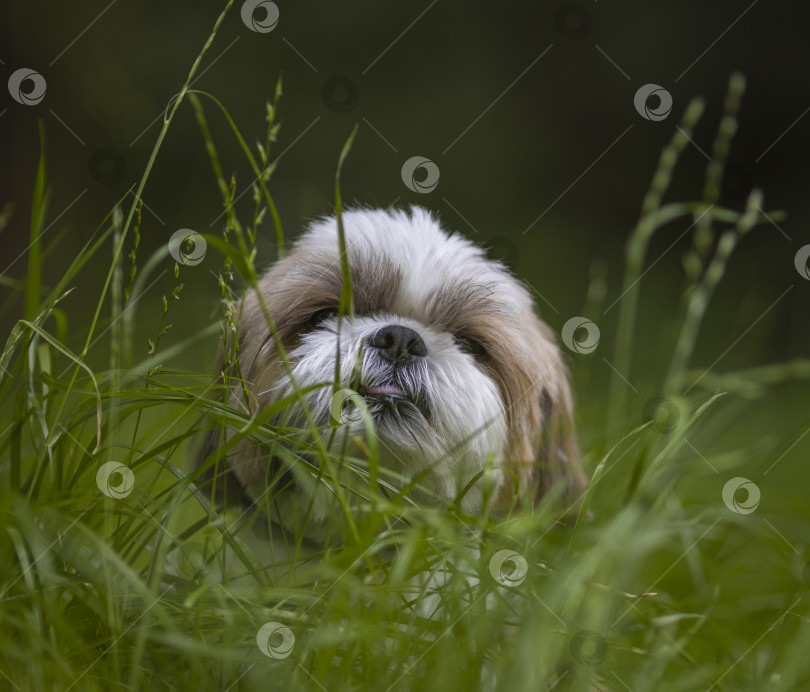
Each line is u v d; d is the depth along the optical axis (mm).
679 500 3586
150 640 2521
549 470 4434
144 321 8023
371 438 2688
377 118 17125
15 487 2754
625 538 2924
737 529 3621
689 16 17219
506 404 4164
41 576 2445
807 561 3418
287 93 16328
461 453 3680
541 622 2457
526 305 4723
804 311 11391
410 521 2873
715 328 11125
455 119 17547
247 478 3781
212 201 14297
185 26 15703
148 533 2748
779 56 16844
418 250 4152
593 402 6637
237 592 2566
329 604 2439
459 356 3863
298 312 3998
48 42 12977
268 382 3816
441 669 2334
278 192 15000
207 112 15164
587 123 17781
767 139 16656
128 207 13047
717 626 3039
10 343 2770
